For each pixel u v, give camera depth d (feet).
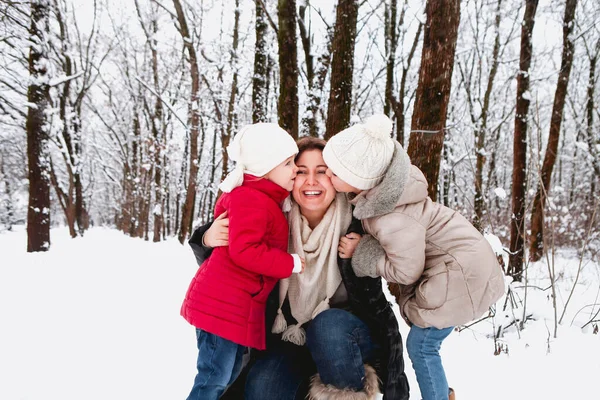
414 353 6.69
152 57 53.06
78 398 7.17
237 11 40.57
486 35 41.91
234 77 41.37
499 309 11.82
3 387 7.54
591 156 34.91
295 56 17.88
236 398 6.21
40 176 27.63
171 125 63.41
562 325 10.84
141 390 7.47
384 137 5.87
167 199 81.00
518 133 18.30
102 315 12.16
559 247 30.48
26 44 26.81
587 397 7.27
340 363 5.48
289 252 6.61
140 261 23.70
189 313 6.15
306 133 20.93
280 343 6.43
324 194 6.22
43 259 23.99
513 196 17.92
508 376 8.11
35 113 27.14
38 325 11.14
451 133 42.75
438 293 6.20
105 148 79.15
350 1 16.63
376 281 6.01
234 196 6.17
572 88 44.27
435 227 6.38
